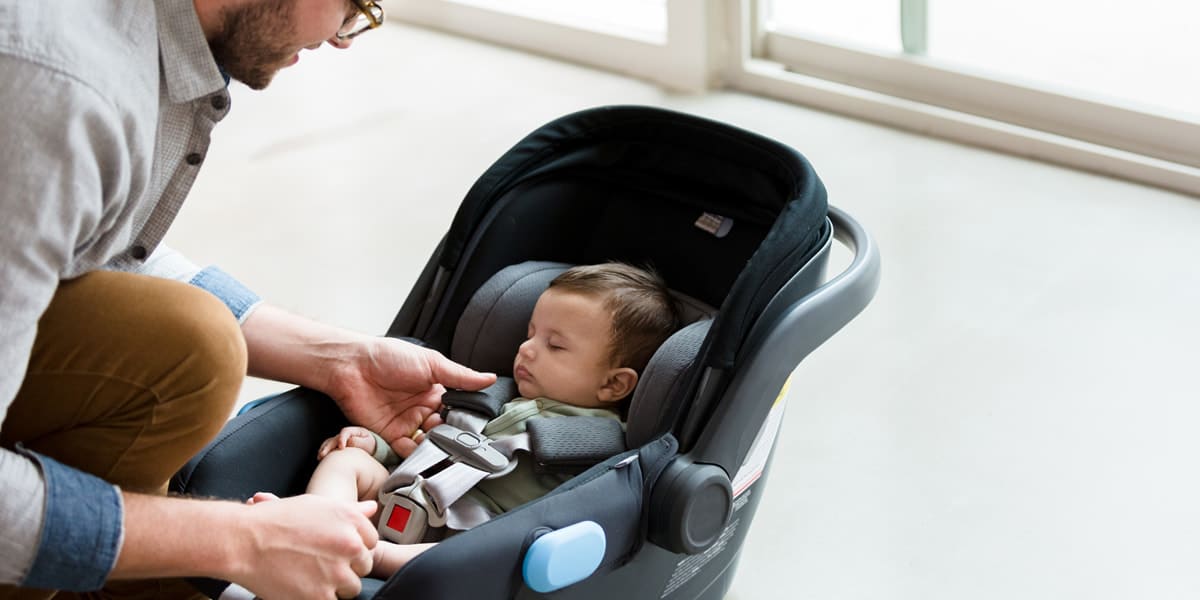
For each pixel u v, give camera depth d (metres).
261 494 1.28
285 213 2.64
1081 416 1.93
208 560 1.15
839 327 1.42
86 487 1.12
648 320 1.55
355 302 2.30
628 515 1.31
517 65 3.30
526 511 1.25
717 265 1.60
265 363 1.53
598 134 1.65
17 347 1.05
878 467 1.86
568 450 1.43
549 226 1.68
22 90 1.01
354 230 2.56
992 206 2.52
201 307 1.24
